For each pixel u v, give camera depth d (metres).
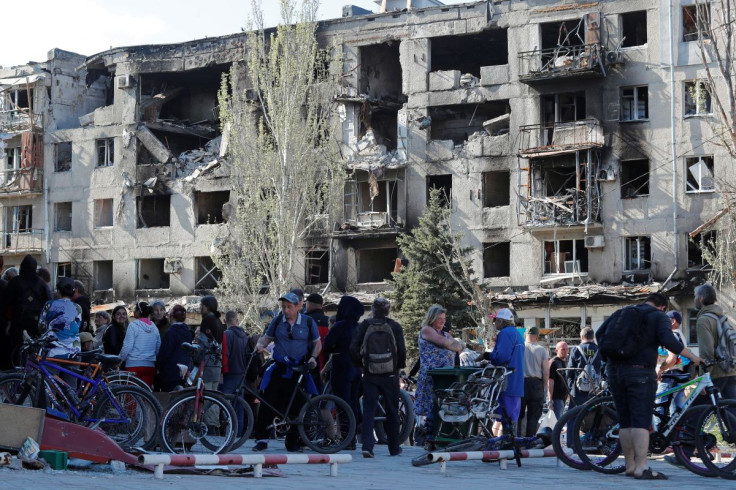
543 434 16.12
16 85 72.00
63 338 14.90
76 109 72.81
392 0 69.44
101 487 11.27
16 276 17.03
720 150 51.62
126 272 68.00
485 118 60.03
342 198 59.81
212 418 15.70
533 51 56.69
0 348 17.05
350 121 61.00
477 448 15.97
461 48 62.97
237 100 60.34
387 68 64.31
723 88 51.97
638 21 56.03
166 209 69.56
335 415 17.59
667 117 53.09
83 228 69.81
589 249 54.12
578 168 54.00
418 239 53.78
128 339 18.06
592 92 54.75
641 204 53.31
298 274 61.59
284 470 15.16
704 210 51.94
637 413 13.96
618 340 14.00
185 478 12.95
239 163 58.53
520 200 55.84
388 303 17.50
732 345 15.88
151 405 15.23
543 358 19.42
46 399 14.51
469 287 53.28
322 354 19.69
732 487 12.93
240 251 59.03
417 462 15.70
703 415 14.48
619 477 14.16
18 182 71.06
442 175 59.25
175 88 71.00
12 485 10.96
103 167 69.44
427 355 17.62
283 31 58.28
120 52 69.88
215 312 19.08
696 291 16.28
